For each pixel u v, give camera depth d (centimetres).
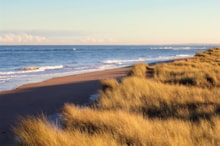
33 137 1038
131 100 1873
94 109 1697
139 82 2416
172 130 1152
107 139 1017
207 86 2650
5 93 2900
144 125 1211
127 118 1268
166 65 4600
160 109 1695
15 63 9956
